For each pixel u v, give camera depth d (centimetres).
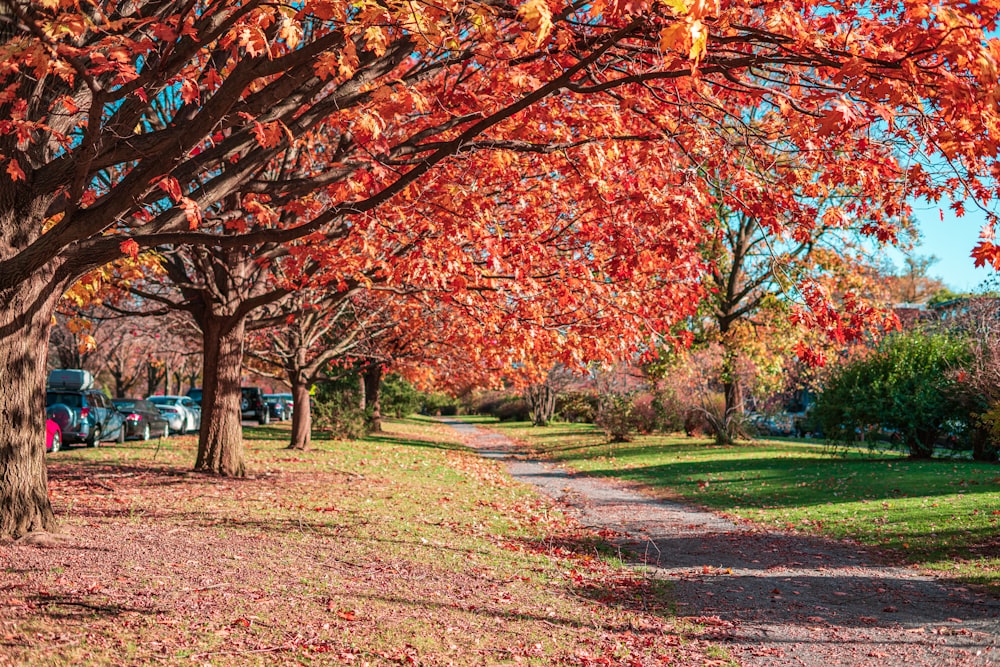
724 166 786
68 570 657
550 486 1947
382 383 4791
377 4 509
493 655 564
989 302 2641
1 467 759
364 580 739
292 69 638
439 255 843
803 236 741
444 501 1402
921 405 2109
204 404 1548
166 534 855
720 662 596
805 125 607
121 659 479
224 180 723
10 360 760
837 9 602
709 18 543
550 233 1001
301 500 1241
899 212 730
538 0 452
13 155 697
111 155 601
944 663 591
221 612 591
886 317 624
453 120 798
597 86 589
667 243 679
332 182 805
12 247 721
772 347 2967
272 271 1630
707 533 1236
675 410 3578
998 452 2011
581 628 669
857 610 759
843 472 1895
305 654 522
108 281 1145
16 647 476
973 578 870
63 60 545
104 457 1761
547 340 970
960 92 402
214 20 596
